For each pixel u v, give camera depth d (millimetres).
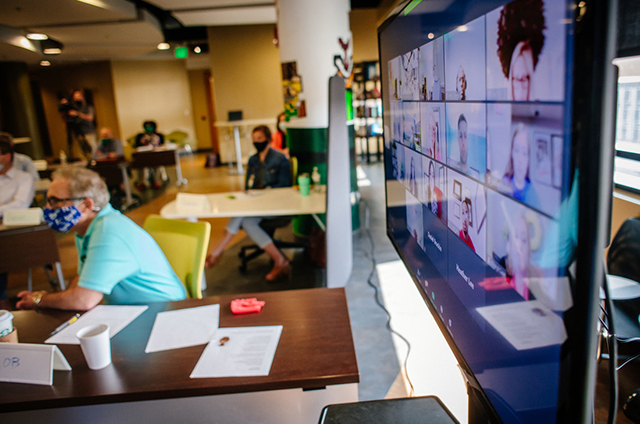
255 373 1186
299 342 1331
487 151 640
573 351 442
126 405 1182
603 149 394
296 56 4598
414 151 1085
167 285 1851
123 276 1698
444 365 2303
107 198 1836
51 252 3559
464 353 819
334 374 1165
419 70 980
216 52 9867
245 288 3676
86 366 1266
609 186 403
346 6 4633
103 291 1640
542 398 524
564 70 422
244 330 1411
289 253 4531
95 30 8289
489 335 688
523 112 519
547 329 498
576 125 404
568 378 452
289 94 4781
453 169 801
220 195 3840
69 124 12203
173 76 14281
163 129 14266
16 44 7988
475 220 710
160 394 1137
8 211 3352
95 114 13930
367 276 3639
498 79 585
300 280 3783
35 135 11180
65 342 1400
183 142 13867
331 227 2293
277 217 3914
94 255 1667
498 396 671
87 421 1195
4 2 5992
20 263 3449
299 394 1188
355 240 4621
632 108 1985
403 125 1184
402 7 1097
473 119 686
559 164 442
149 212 6613
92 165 6957
